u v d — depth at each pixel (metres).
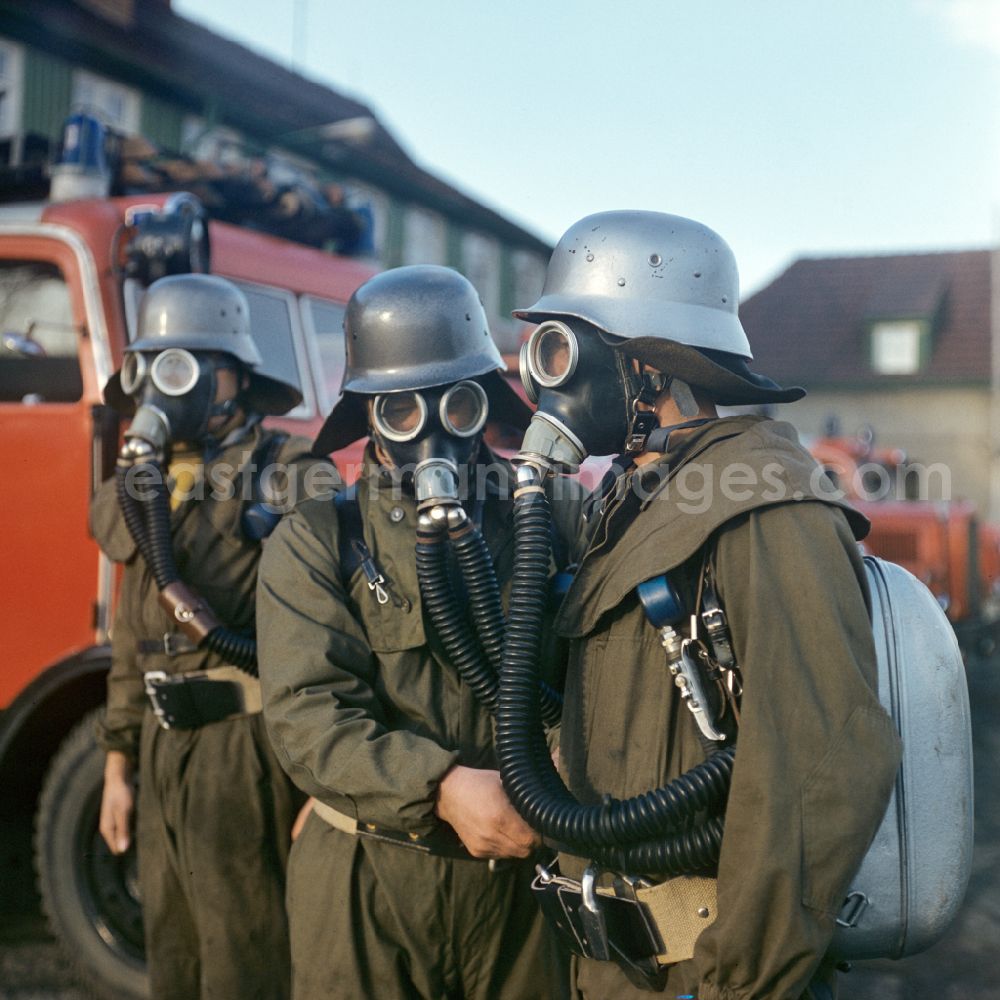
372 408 1.84
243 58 16.11
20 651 3.32
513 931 1.86
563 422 1.48
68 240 3.42
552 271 1.56
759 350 28.34
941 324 27.45
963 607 8.90
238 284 3.70
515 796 1.45
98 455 3.24
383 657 1.79
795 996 1.23
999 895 4.16
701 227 1.56
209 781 2.43
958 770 1.38
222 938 2.39
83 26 13.02
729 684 1.34
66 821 3.18
